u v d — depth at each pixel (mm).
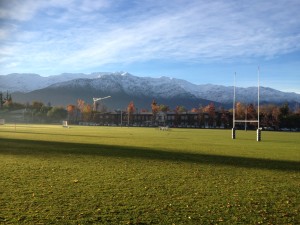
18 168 19062
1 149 30547
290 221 10094
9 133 63531
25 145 35188
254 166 21859
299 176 18125
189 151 31375
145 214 10531
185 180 16281
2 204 11320
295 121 148125
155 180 16125
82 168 19469
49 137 51125
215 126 179625
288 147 40031
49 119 194375
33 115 196625
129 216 10297
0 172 17641
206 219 10172
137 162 22578
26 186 14203
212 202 12156
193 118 192000
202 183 15625
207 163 22812
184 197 12805
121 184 14992
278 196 13242
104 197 12547
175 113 198000
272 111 154000
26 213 10375
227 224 9758
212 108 184375
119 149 31984
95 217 10133
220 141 49844
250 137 66625
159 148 34062
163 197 12742
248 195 13344
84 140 45250
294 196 13281
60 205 11344
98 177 16625
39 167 19547
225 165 22031
